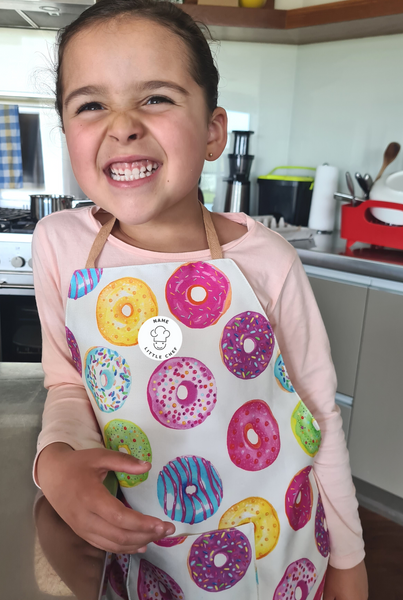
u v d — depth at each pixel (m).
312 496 0.65
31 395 0.63
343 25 2.11
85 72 0.51
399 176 1.94
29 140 2.40
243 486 0.59
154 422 0.57
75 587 0.32
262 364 0.61
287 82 2.62
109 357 0.58
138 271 0.59
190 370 0.58
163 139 0.51
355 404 1.90
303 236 2.21
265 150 2.70
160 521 0.38
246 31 2.30
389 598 1.47
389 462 1.83
